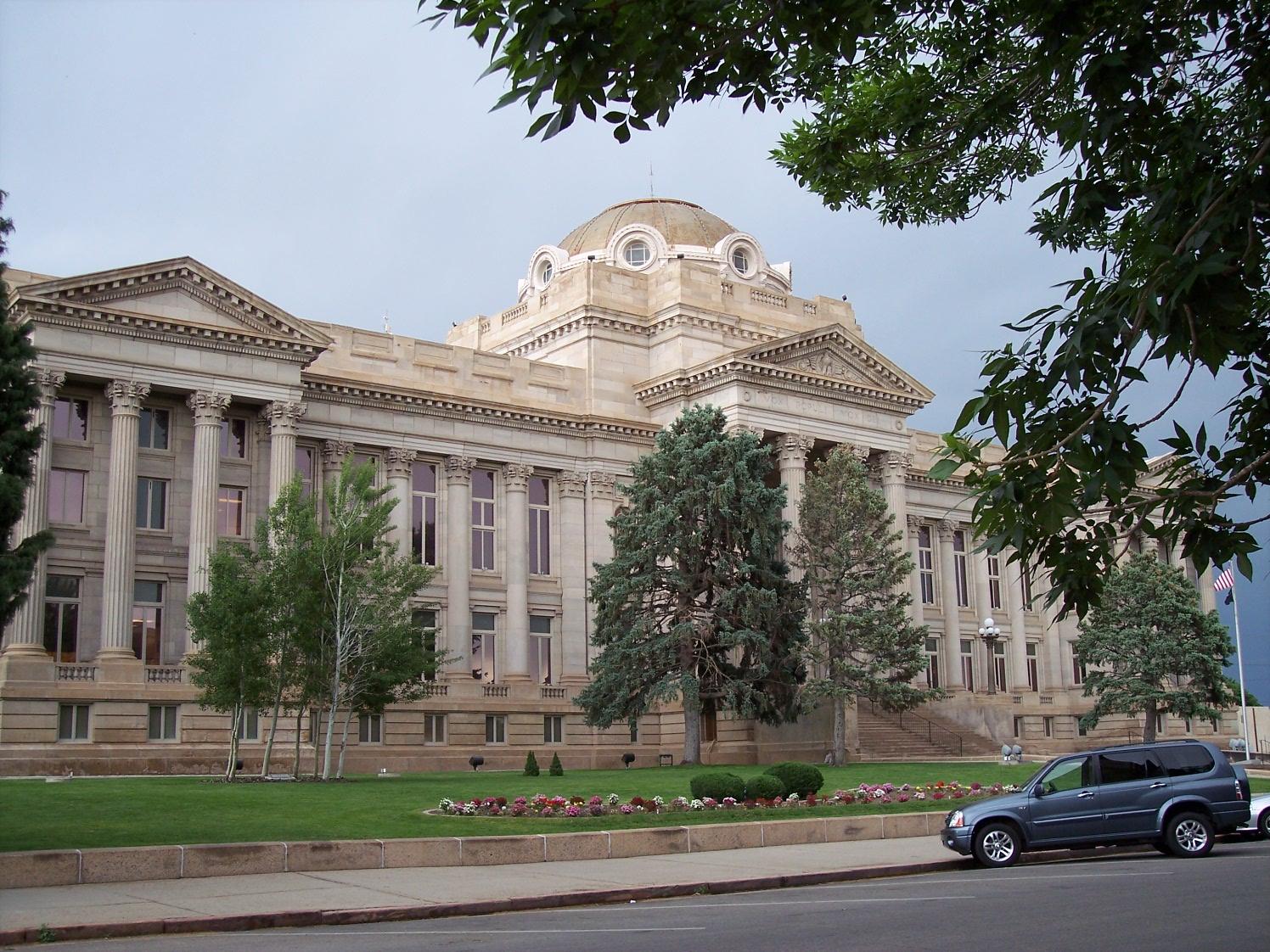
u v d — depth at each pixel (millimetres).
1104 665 89812
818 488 62094
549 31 9453
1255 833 29891
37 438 26641
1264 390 10508
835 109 19172
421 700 61094
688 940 16484
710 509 57188
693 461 58250
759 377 67688
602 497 69688
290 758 54312
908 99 18250
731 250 86375
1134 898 19766
